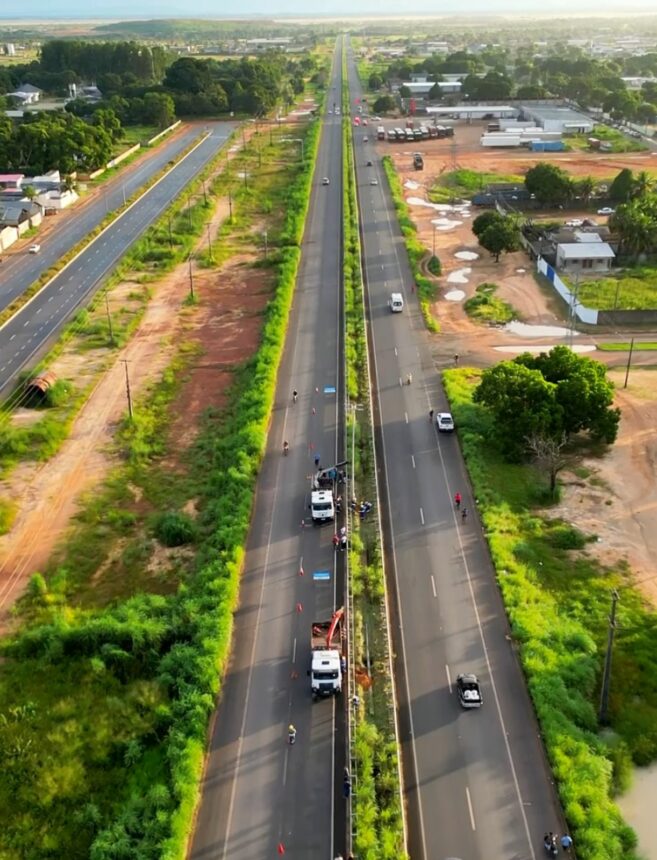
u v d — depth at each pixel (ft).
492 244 592.60
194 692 233.14
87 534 314.76
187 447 374.22
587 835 194.18
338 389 416.46
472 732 226.99
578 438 371.56
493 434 360.89
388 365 444.55
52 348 472.44
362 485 337.31
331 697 236.84
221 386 430.20
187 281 583.17
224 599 266.36
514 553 293.84
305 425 382.22
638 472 344.08
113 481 347.97
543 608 268.00
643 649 253.85
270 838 198.18
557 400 350.64
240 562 288.71
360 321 497.87
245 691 239.30
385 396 410.52
